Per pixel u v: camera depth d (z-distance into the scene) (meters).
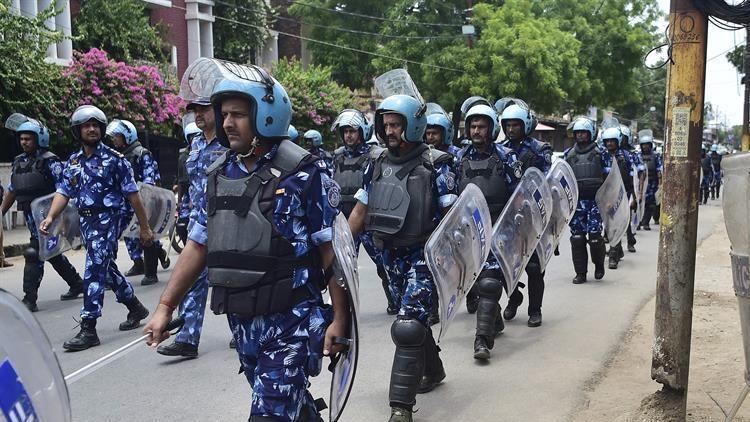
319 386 5.23
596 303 8.01
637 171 12.12
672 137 4.10
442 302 4.25
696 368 5.45
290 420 2.90
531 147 6.47
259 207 2.92
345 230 3.17
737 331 6.60
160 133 17.72
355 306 2.97
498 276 5.77
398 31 26.67
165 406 4.82
